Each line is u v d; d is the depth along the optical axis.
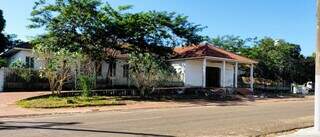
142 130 15.43
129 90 36.66
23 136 13.48
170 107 28.97
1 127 16.05
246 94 43.16
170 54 40.62
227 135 14.59
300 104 33.06
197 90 41.06
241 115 22.28
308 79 62.22
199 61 46.00
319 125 14.87
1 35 50.00
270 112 24.48
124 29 36.41
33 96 31.03
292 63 58.88
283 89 51.91
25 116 21.52
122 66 44.56
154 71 35.47
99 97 32.56
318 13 14.49
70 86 37.28
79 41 36.03
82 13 35.44
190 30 39.28
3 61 38.62
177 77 42.56
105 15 36.09
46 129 15.39
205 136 14.24
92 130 15.20
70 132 14.56
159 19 37.41
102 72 43.75
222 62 47.31
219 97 38.84
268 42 59.16
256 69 57.28
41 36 35.81
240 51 60.25
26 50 41.47
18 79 37.62
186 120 19.30
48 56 31.36
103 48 37.09
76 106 26.95
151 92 36.25
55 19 35.34
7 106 26.16
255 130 15.98
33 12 35.28
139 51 37.06
